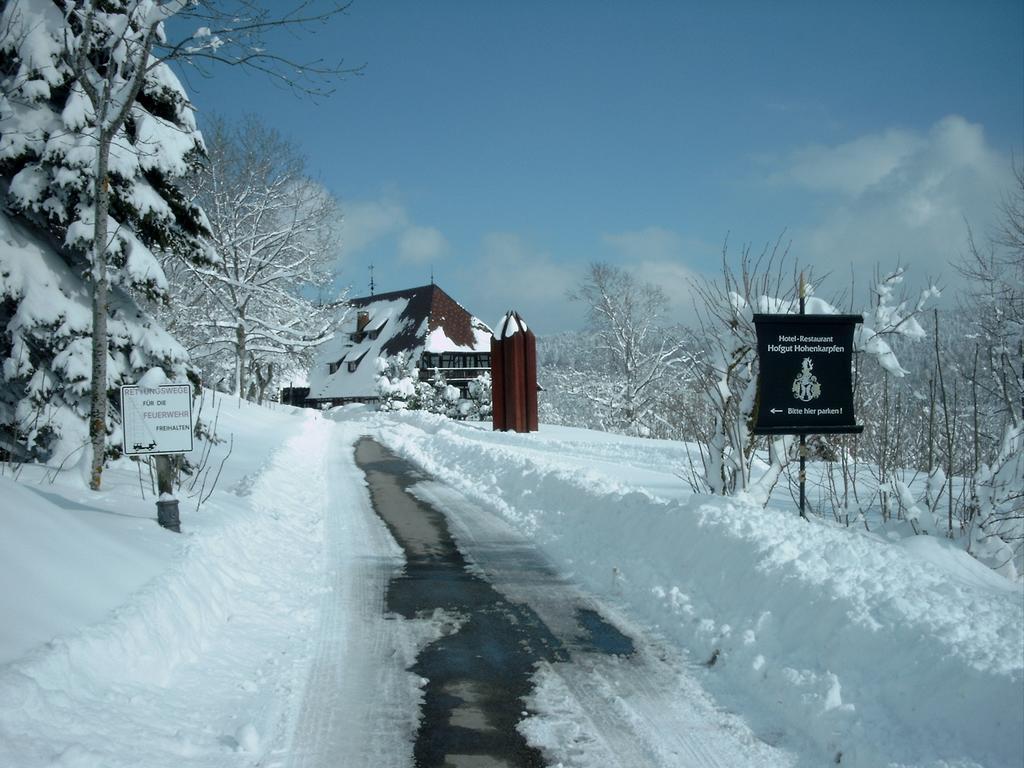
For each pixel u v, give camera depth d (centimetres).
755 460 1091
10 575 500
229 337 3903
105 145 906
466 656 622
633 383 4650
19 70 1103
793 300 935
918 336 875
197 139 1349
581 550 965
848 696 471
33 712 383
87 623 502
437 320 7075
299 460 2119
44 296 1113
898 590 542
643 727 488
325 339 4194
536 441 2389
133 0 993
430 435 3027
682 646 636
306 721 494
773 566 636
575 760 446
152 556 685
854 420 867
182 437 797
